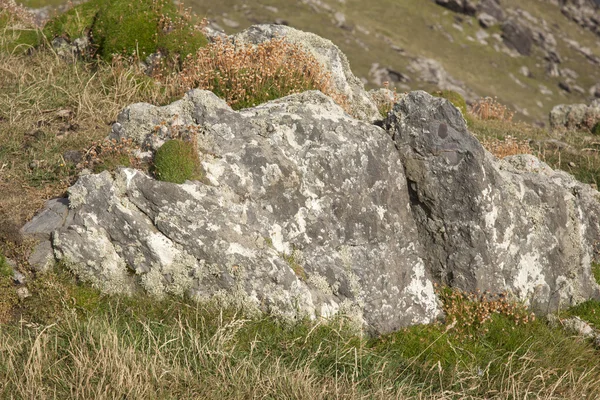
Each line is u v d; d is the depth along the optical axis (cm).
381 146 750
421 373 661
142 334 623
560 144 1496
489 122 1738
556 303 837
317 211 712
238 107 927
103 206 663
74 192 673
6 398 533
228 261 661
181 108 741
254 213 689
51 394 544
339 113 773
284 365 615
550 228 841
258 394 581
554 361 709
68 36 1152
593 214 923
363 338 691
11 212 710
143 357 580
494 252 774
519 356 707
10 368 554
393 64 6047
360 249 718
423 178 764
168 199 658
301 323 664
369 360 653
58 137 880
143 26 1096
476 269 767
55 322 607
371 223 729
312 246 706
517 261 803
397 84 5747
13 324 623
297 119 737
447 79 6216
